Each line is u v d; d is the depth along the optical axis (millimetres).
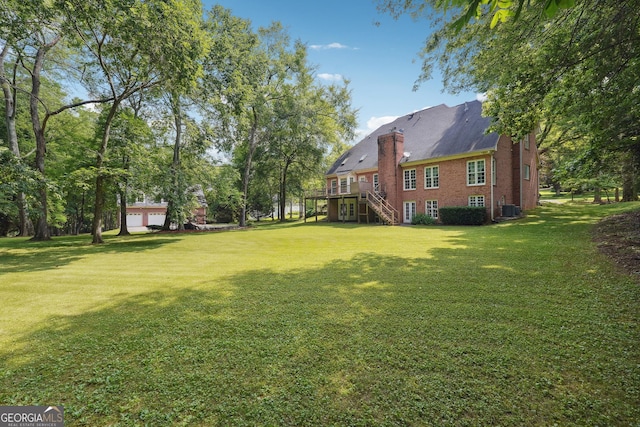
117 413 2449
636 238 8141
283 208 33750
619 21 5059
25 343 3691
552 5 1993
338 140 33281
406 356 3188
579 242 8734
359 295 5223
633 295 4547
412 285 5684
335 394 2615
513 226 14203
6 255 10727
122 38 10477
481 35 7711
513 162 20438
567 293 4844
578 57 6047
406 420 2285
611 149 8594
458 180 19453
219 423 2311
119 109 17156
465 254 8312
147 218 36906
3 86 16109
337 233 16219
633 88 6637
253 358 3238
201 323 4207
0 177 10469
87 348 3547
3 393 2732
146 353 3404
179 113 18625
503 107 7945
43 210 15750
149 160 16766
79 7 9562
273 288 5832
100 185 14578
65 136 21828
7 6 9586
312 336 3715
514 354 3150
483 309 4383
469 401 2469
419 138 23250
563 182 12281
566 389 2580
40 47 13977
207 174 21625
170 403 2553
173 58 11008
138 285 6309
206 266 8234
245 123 22156
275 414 2391
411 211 22266
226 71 15492
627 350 3146
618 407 2344
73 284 6457
